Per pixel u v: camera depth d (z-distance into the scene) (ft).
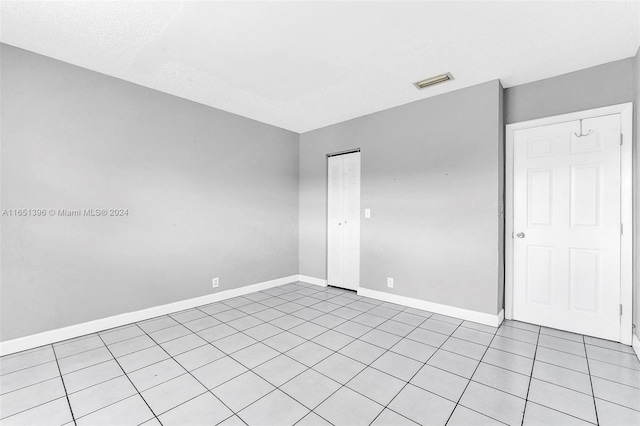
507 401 5.81
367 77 9.51
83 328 8.82
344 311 11.04
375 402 5.80
